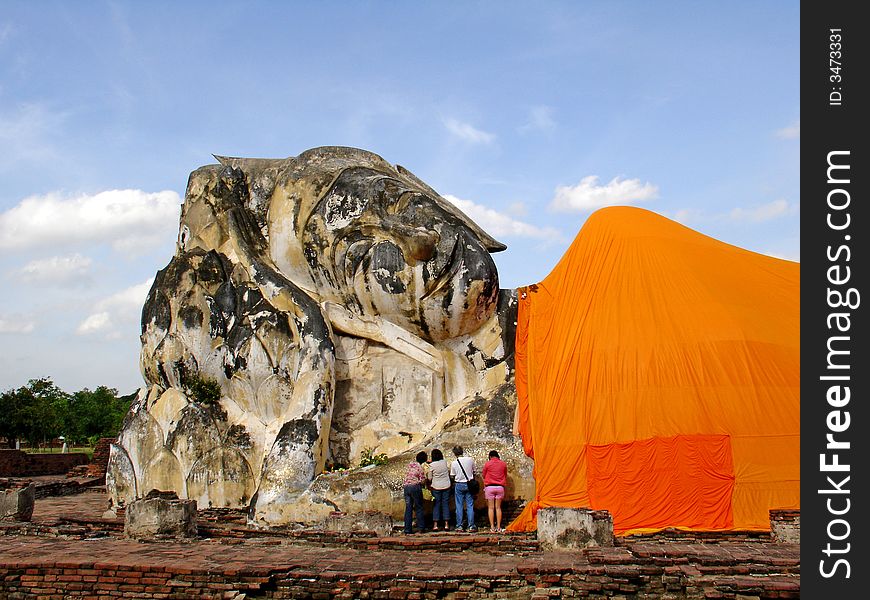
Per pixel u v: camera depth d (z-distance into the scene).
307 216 20.23
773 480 14.91
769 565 10.70
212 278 20.17
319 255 19.95
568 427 16.06
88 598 10.73
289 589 10.55
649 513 15.14
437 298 18.88
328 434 18.25
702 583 10.18
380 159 21.91
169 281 20.33
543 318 18.28
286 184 20.83
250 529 15.20
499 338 19.52
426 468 16.62
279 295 19.36
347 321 19.66
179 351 19.72
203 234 21.20
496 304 19.66
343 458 18.89
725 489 14.92
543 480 16.00
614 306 16.88
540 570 10.44
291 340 18.91
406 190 19.64
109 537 14.28
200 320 19.86
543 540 12.76
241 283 20.09
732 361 15.49
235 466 18.47
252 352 19.02
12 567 10.92
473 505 16.83
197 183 21.77
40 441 53.19
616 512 15.31
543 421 16.47
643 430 15.43
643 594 10.23
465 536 13.93
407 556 12.28
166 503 14.04
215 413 19.17
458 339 19.73
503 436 17.64
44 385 58.59
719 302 16.31
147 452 19.14
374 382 19.42
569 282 18.27
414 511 16.70
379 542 13.20
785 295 17.25
